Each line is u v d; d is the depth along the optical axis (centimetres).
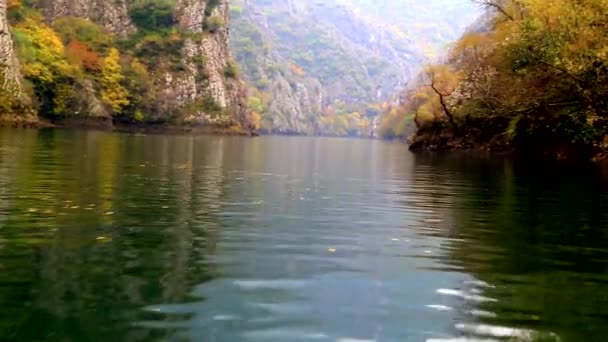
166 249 711
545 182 1814
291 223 938
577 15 2245
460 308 524
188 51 10494
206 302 515
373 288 576
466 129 4753
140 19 10700
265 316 486
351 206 1180
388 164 2788
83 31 9562
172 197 1190
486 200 1330
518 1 2869
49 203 1023
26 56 7075
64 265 618
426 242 816
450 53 5381
